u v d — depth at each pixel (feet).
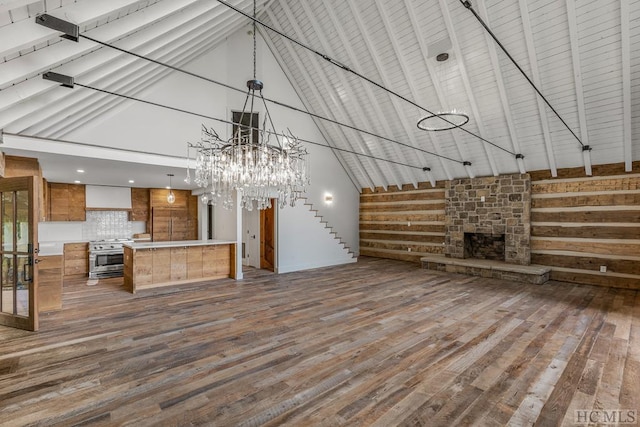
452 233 27.89
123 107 18.07
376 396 8.04
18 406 7.53
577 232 22.06
